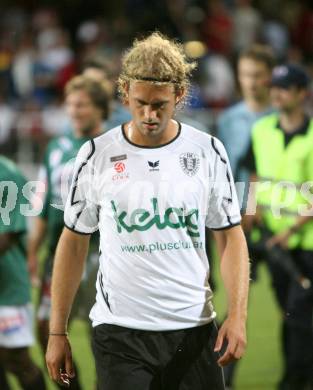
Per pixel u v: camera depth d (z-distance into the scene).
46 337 16.08
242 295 10.48
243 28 49.06
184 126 10.61
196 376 10.57
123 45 44.88
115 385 10.42
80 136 16.20
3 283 15.05
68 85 16.25
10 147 38.53
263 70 20.12
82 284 15.38
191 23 48.09
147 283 10.41
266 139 17.83
